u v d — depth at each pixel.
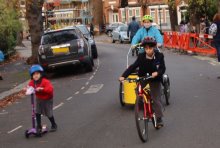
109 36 66.75
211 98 12.40
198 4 34.06
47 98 9.79
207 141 8.29
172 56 26.77
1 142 9.64
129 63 23.42
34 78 9.63
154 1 69.19
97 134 9.48
